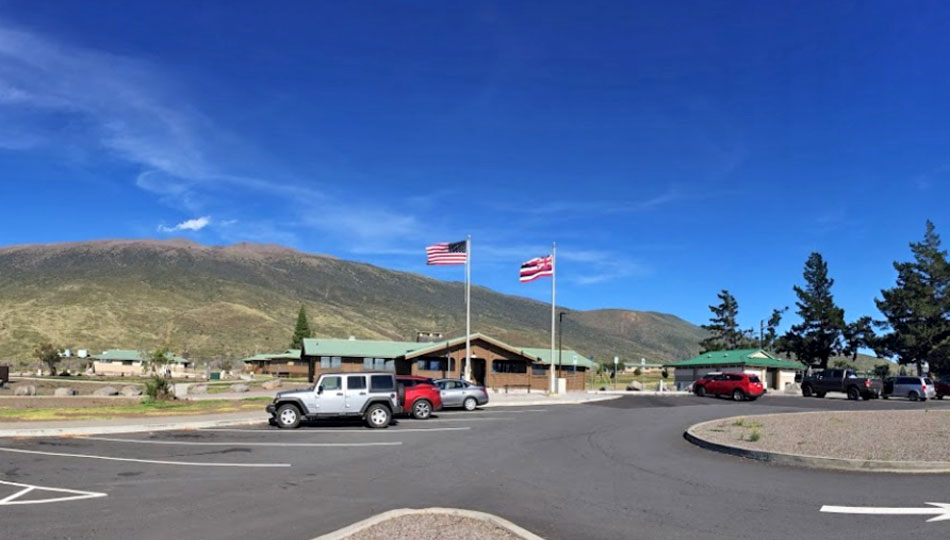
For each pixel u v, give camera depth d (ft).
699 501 34.60
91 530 28.50
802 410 104.53
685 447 56.75
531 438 63.26
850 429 65.00
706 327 317.22
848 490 36.78
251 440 60.49
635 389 197.57
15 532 28.09
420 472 43.65
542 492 37.14
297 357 306.35
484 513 29.32
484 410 100.63
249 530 28.66
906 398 150.20
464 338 180.14
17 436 63.05
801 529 28.86
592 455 51.88
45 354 283.79
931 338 225.56
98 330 426.51
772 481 39.88
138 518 30.60
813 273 257.14
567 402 122.11
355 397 72.74
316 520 30.42
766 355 220.02
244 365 369.91
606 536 27.99
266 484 38.99
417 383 95.86
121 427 68.08
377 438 62.54
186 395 143.23
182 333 453.17
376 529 26.76
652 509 32.83
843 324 248.73
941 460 43.68
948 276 230.48
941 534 27.71
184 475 41.88
